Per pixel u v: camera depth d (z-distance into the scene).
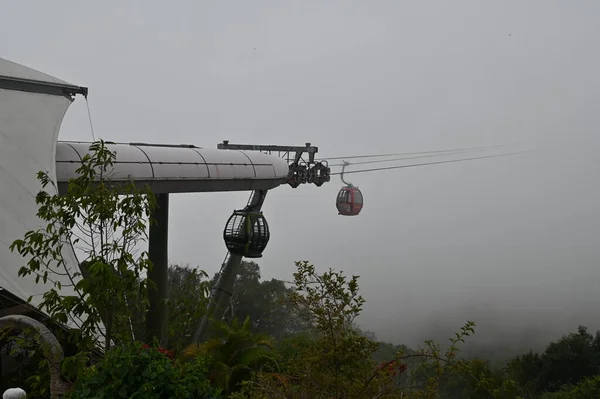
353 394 8.86
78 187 12.14
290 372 10.20
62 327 14.45
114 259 12.16
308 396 9.30
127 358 11.11
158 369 11.04
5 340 16.14
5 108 20.86
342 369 9.23
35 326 14.09
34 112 21.69
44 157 20.48
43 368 14.95
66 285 16.23
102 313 13.08
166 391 11.16
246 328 18.12
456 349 9.59
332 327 9.08
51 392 13.65
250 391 10.69
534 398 18.78
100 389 10.83
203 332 25.66
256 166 31.92
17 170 19.16
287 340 18.03
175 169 26.69
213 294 34.16
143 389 10.77
